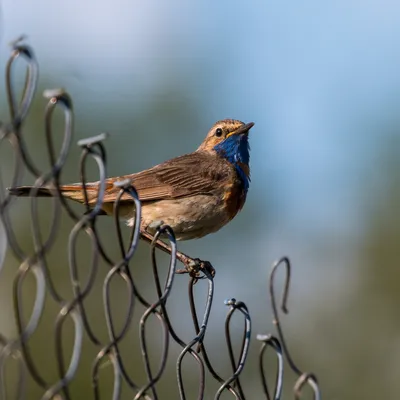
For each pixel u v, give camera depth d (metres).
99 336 15.00
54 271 15.35
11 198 4.87
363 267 20.66
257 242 19.03
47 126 4.88
